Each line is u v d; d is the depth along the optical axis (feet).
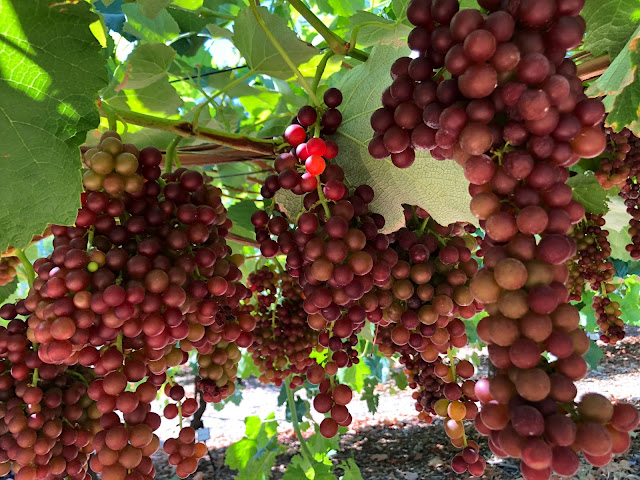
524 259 0.77
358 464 7.58
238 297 1.61
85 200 1.29
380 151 1.17
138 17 2.90
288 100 3.32
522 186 0.81
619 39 1.70
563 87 0.79
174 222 1.42
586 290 4.45
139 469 1.17
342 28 3.21
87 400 1.54
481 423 0.79
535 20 0.83
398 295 1.50
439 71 1.03
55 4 1.13
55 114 1.13
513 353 0.72
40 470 1.38
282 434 9.06
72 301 1.16
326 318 1.29
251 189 4.33
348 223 1.36
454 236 1.71
